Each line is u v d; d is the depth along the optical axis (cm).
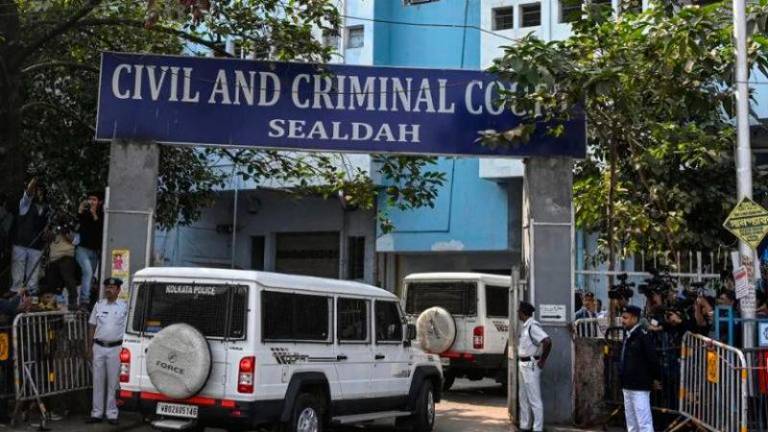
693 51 1112
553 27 2058
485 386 1809
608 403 1184
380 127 1235
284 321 897
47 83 1686
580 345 1207
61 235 1370
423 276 1644
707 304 1116
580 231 1984
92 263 1362
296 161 1608
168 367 844
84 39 1634
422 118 1239
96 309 1116
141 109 1224
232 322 858
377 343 1050
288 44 1389
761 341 985
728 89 1311
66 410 1173
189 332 847
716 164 1501
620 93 1204
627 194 1589
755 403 944
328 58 1416
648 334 978
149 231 1206
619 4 1477
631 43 1227
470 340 1558
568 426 1184
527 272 1243
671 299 1202
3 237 1388
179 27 1697
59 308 1212
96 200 1367
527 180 1248
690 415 1048
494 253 2294
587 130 1373
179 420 865
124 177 1217
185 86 1230
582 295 1554
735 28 1102
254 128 1229
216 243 2633
